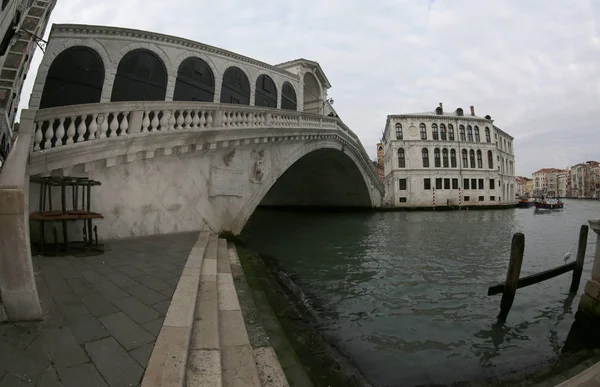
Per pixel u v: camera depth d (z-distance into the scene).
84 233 5.48
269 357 2.79
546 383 3.53
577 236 15.66
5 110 6.25
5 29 4.34
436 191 36.59
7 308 2.60
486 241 13.62
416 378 3.67
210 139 8.59
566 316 5.69
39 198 5.87
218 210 9.42
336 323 5.17
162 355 2.11
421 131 37.75
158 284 3.78
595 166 88.50
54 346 2.26
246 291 4.73
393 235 15.42
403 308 5.93
